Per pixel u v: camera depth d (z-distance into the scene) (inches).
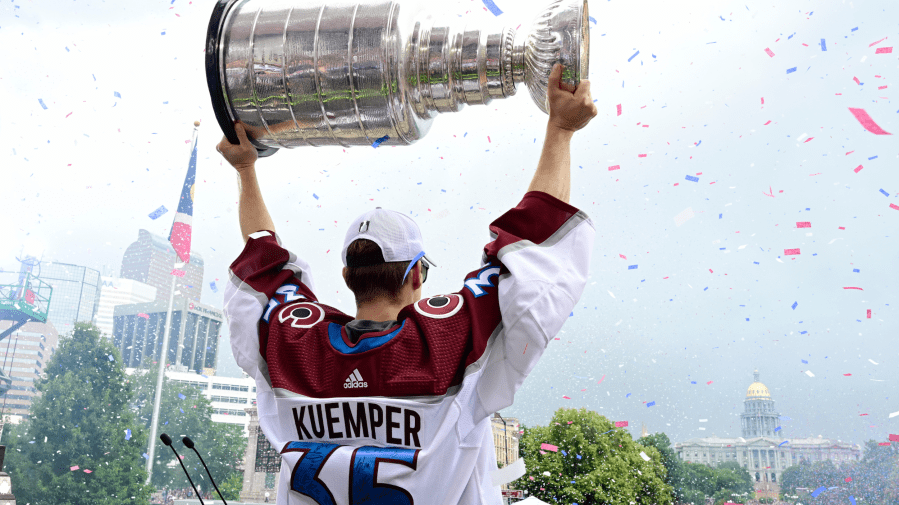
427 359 41.3
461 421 40.2
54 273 3329.2
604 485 1766.7
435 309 43.3
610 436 1920.5
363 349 42.8
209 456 2586.1
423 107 52.1
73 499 1734.7
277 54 49.8
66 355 2090.3
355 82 49.3
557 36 46.9
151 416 2495.1
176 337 3833.7
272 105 52.0
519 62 48.9
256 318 51.1
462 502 41.2
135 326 3764.8
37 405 1937.7
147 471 1839.3
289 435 43.0
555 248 43.7
